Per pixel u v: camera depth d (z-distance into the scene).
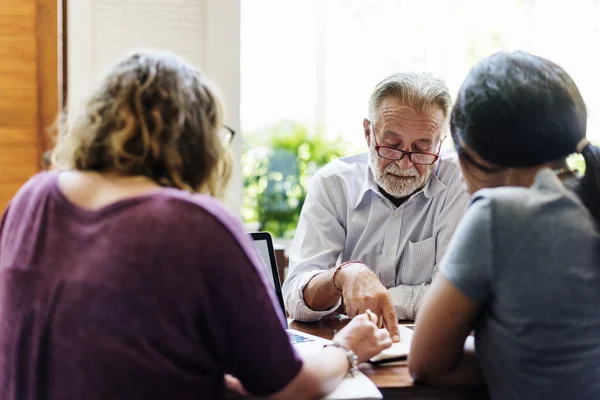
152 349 0.97
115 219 0.99
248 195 4.53
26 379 1.02
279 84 4.80
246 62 4.76
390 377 1.30
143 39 2.35
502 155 1.17
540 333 1.10
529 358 1.11
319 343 1.48
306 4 4.78
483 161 1.21
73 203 1.04
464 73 4.61
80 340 0.97
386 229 2.01
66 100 2.28
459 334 1.19
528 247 1.10
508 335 1.12
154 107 1.05
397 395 1.25
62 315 0.98
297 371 1.07
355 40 4.81
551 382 1.10
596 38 4.15
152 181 1.05
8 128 2.18
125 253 0.97
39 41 2.18
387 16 4.77
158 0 2.34
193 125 1.07
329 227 2.01
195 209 1.00
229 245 1.00
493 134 1.16
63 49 2.28
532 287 1.09
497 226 1.11
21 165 2.19
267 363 1.04
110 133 1.05
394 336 1.50
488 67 1.20
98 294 0.96
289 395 1.07
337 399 1.14
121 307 0.96
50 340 0.99
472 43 4.58
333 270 1.70
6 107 2.18
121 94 1.06
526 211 1.11
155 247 0.97
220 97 1.15
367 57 4.81
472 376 1.25
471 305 1.15
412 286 1.91
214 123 1.12
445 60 4.66
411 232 2.00
